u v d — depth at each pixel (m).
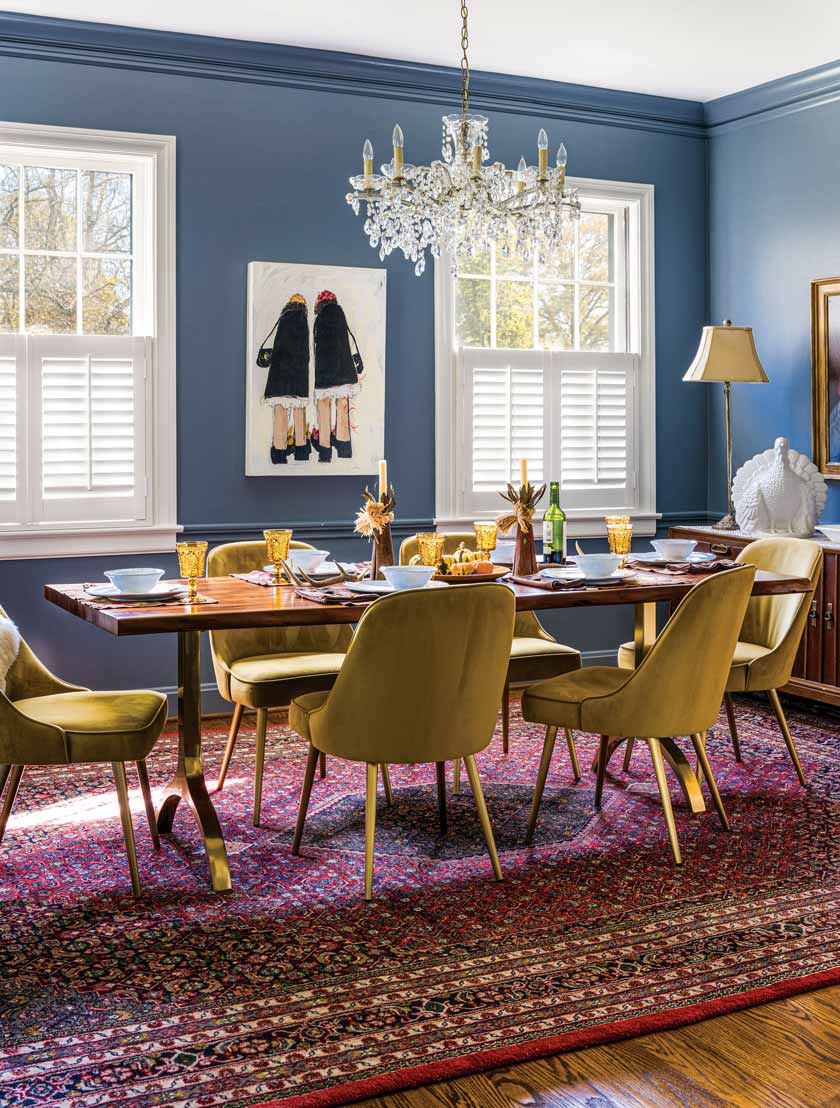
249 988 2.45
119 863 3.17
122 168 4.71
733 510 5.40
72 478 4.59
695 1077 2.13
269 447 4.86
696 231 5.84
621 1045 2.24
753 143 5.53
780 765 4.13
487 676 2.91
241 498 4.90
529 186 3.36
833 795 3.77
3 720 2.77
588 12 4.38
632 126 5.62
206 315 4.78
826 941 2.67
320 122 4.94
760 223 5.52
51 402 4.54
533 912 2.84
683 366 5.84
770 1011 2.37
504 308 5.47
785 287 5.39
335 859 3.21
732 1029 2.30
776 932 2.72
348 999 2.40
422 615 2.75
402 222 3.38
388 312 5.12
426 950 2.63
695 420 5.88
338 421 4.96
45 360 4.52
